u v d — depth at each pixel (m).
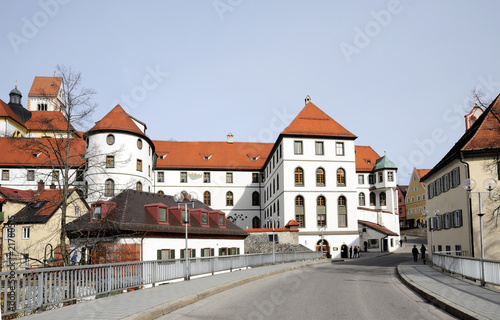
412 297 13.41
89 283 12.28
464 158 30.81
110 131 53.38
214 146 78.56
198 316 10.16
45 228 46.38
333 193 55.66
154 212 32.19
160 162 73.44
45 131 28.88
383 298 13.09
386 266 33.09
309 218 54.84
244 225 73.88
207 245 36.06
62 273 11.12
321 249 54.34
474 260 16.70
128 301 11.72
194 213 36.34
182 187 73.12
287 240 51.53
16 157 64.38
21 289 10.42
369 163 80.69
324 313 10.23
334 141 56.78
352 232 54.97
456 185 33.28
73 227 31.28
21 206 50.00
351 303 11.94
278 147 59.69
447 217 36.16
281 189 56.91
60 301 10.94
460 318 9.70
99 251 28.25
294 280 20.11
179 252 33.06
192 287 15.50
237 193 74.69
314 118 58.00
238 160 76.12
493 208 29.78
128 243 29.58
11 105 80.31
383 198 78.44
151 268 15.96
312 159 55.97
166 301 11.64
